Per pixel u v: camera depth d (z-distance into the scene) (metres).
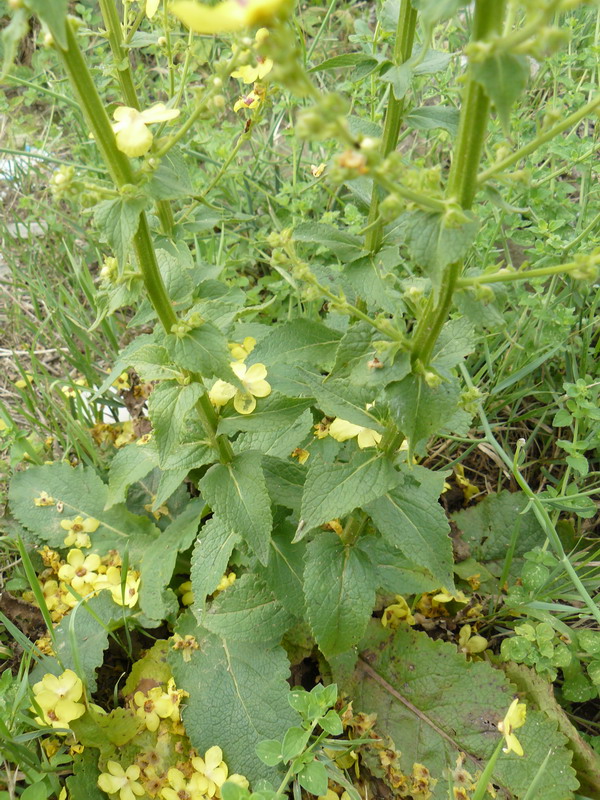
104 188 0.29
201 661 0.43
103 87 0.62
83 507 0.50
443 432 0.54
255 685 0.42
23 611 0.47
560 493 0.52
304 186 0.63
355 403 0.35
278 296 0.61
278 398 0.38
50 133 0.80
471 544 0.52
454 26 0.61
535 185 0.52
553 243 0.50
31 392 0.59
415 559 0.34
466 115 0.23
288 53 0.20
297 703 0.36
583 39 0.68
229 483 0.37
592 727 0.46
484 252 0.57
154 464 0.45
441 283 0.26
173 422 0.33
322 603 0.37
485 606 0.50
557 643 0.44
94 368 0.64
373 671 0.45
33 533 0.50
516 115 0.57
